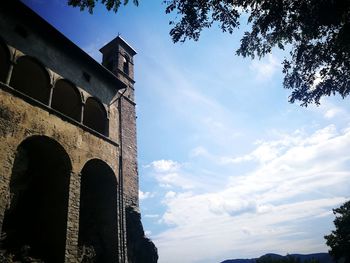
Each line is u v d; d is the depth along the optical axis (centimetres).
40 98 1811
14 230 1541
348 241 4131
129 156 2259
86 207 1958
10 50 1565
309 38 1184
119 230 1864
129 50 3080
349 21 1027
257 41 1332
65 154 1650
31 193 1684
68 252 1462
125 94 2570
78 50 1995
